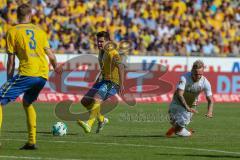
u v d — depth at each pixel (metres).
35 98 37.03
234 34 109.62
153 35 101.81
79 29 98.00
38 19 97.62
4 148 37.72
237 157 35.78
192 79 44.03
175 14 107.62
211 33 107.12
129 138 44.34
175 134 46.16
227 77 89.31
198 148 39.31
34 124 37.06
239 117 65.38
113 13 103.88
